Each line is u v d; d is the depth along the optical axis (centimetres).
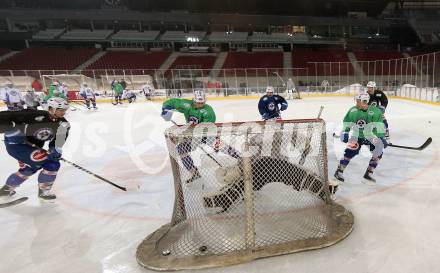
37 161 366
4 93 1083
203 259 249
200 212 308
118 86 1620
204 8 2881
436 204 341
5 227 328
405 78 1759
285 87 2000
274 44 2989
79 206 375
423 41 2777
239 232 288
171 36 2848
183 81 2047
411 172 445
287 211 325
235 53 2753
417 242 270
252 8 2877
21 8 2633
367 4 2794
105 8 2802
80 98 1744
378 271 235
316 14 3006
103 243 293
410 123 852
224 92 1986
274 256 254
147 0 2759
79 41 2828
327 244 264
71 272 252
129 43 2944
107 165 546
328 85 2034
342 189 393
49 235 311
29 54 2581
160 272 244
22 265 263
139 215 347
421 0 2858
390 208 336
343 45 2964
